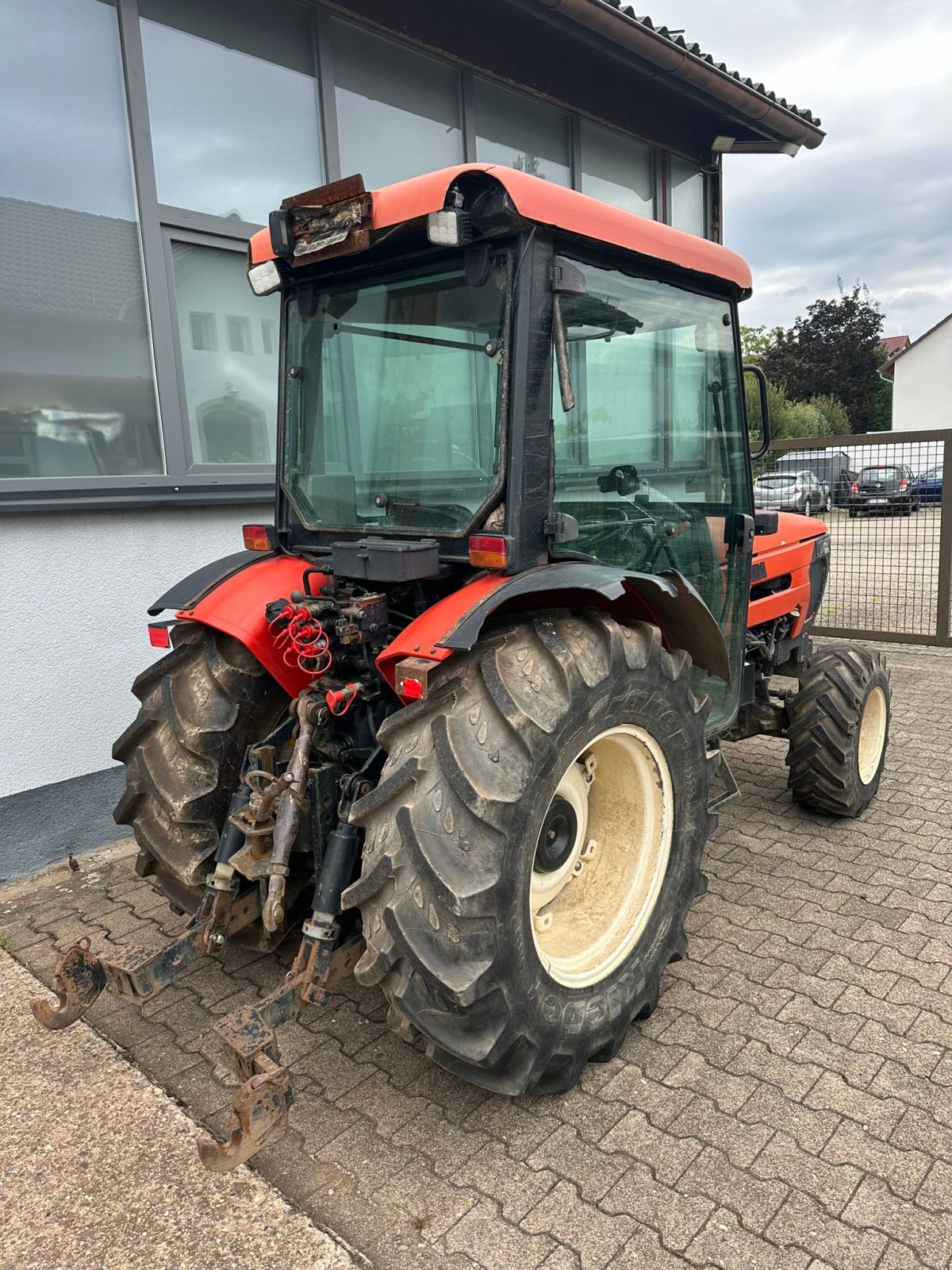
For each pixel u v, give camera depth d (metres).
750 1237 1.83
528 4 4.99
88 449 3.86
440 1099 2.28
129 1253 1.85
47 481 3.59
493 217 2.00
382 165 4.97
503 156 5.77
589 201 2.24
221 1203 1.97
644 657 2.33
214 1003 2.73
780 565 3.97
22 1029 2.62
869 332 42.88
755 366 3.25
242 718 2.56
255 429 4.54
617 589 2.08
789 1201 1.92
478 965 1.90
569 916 2.52
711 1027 2.53
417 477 2.37
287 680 2.54
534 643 2.14
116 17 3.77
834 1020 2.54
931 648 7.39
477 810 1.90
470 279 2.13
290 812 2.12
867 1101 2.21
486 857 1.91
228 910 2.33
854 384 42.69
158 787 2.51
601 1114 2.21
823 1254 1.79
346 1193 1.98
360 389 2.50
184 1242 1.87
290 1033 2.57
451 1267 1.79
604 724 2.23
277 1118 1.71
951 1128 2.12
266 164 4.40
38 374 3.66
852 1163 2.02
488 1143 2.12
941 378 39.38
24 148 3.54
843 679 3.74
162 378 4.04
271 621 2.38
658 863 2.55
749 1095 2.25
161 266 3.99
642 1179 1.99
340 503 2.61
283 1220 1.92
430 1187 1.99
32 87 3.55
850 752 3.71
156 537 3.99
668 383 2.82
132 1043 2.55
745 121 6.87
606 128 6.52
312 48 4.52
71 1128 2.21
